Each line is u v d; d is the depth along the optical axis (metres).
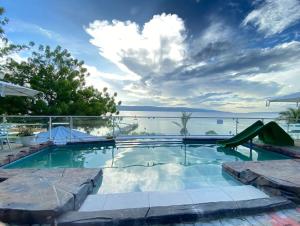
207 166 5.20
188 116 8.84
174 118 8.79
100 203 2.59
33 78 13.80
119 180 4.14
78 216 2.15
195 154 6.56
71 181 3.01
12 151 5.54
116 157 6.21
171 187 3.78
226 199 2.65
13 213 2.09
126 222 2.14
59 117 7.46
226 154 6.57
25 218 2.08
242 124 8.67
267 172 3.36
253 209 2.39
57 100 14.06
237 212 2.35
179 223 2.21
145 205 2.49
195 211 2.28
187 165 5.31
